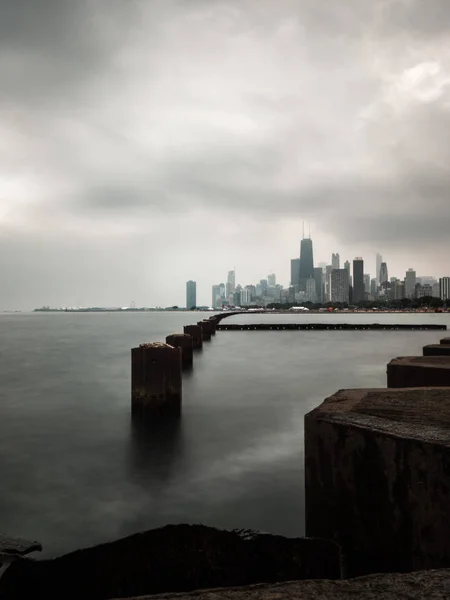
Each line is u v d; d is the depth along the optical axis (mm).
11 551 3686
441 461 3715
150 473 8008
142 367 11727
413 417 4641
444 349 12031
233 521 6090
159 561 3330
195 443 9805
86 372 22391
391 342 41250
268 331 62594
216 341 43156
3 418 12289
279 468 8227
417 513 3852
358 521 4270
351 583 1979
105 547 3332
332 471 4496
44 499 6918
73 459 8836
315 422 4680
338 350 33094
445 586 1923
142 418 11711
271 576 3414
